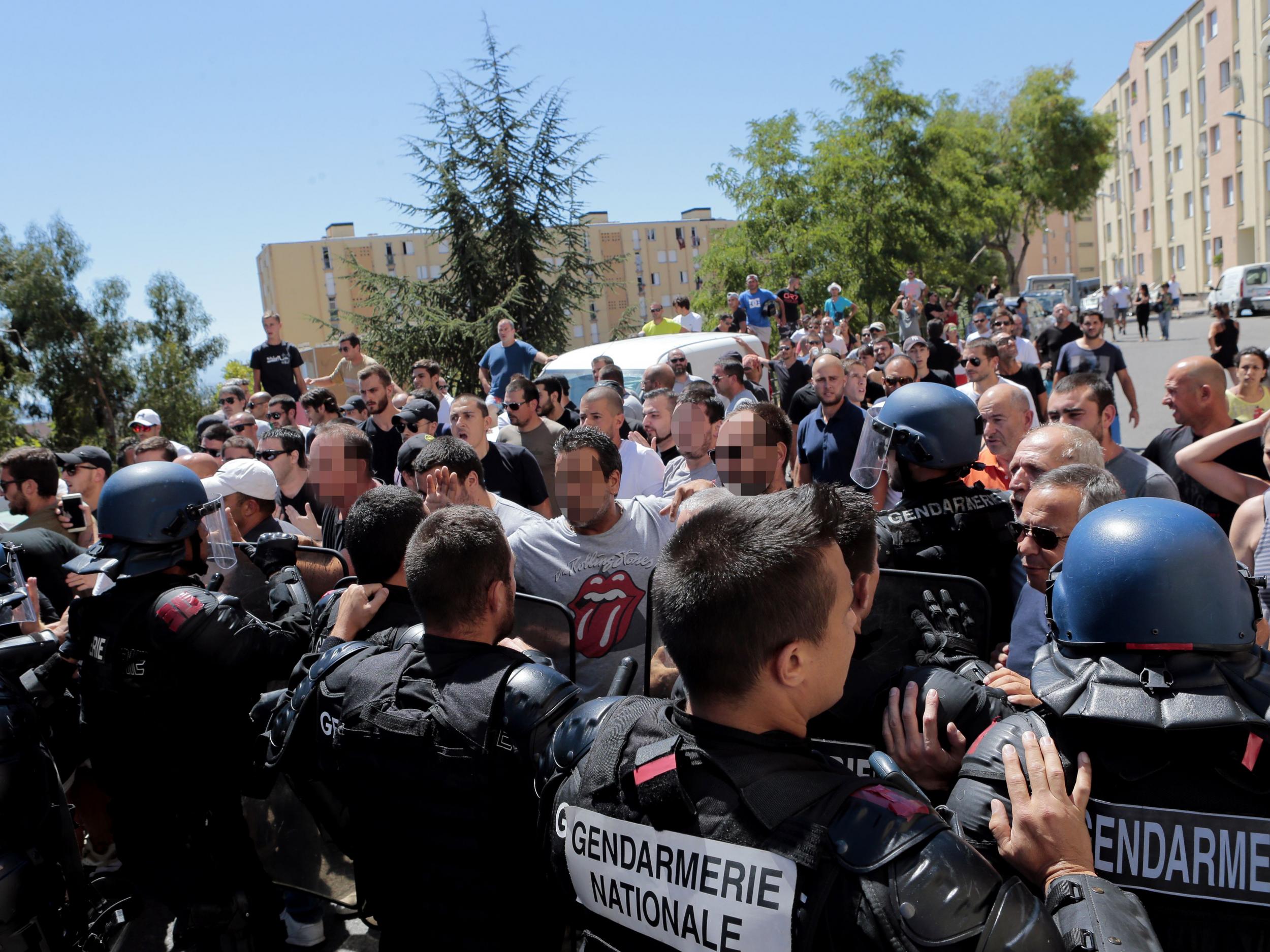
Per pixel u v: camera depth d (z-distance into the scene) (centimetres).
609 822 131
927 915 105
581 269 1789
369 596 236
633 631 298
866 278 2775
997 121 5231
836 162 2809
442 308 1731
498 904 177
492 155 1703
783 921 111
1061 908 119
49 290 4262
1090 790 136
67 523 441
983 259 5116
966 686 164
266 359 1083
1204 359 428
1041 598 224
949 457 252
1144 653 139
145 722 258
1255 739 131
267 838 267
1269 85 4528
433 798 177
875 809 114
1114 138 4997
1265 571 328
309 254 8275
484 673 181
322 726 198
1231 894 131
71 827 260
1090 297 4400
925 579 199
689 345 974
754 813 116
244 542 349
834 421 593
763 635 121
